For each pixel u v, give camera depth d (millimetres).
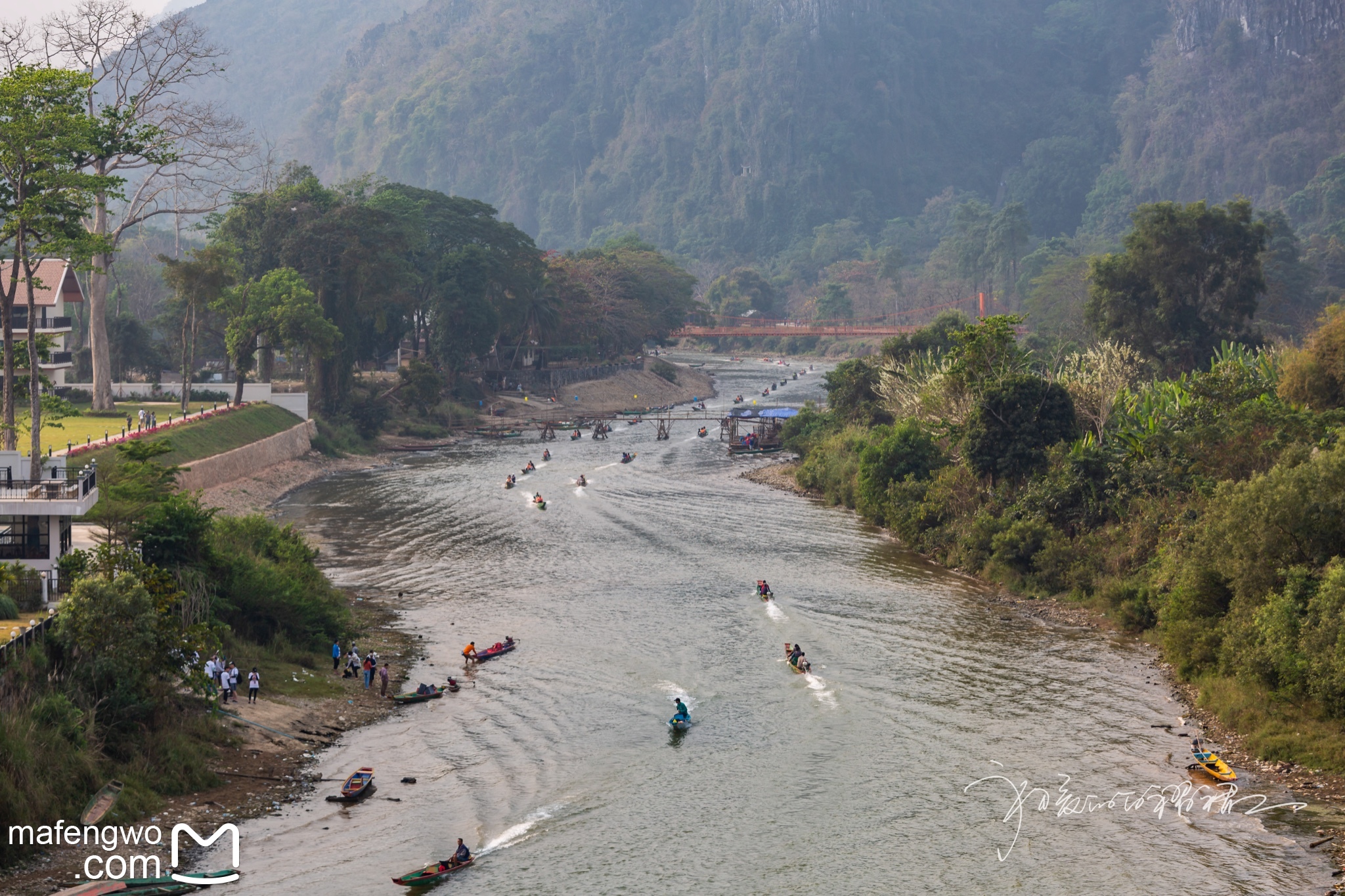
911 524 84500
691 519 97188
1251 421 68188
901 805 40000
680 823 38781
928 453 94188
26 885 32281
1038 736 46000
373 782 42000
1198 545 55125
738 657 57344
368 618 65125
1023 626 62844
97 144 72500
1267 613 47781
